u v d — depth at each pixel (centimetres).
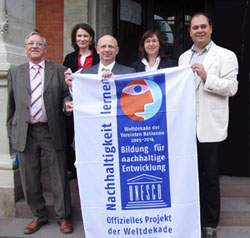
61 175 324
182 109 270
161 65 338
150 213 271
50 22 575
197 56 308
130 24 614
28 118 308
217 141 290
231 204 363
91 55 371
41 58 316
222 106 292
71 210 355
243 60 389
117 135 272
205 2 625
